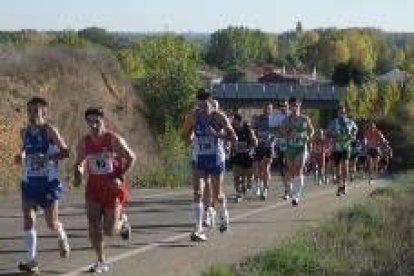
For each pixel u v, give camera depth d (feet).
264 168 114.83
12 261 66.69
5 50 178.09
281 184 148.25
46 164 61.93
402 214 93.76
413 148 366.84
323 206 107.04
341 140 125.49
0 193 127.44
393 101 428.15
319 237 75.87
